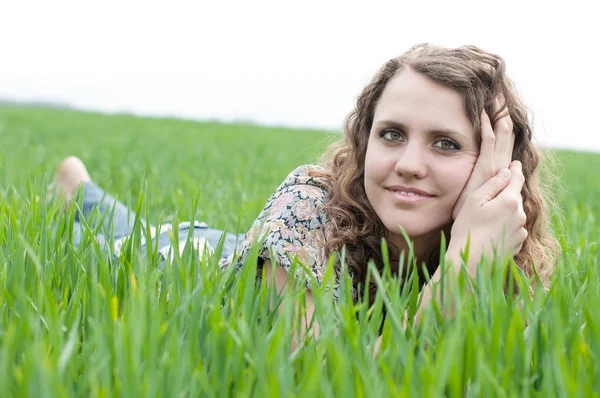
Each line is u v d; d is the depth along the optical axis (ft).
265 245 7.96
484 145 7.70
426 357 4.89
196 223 12.71
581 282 8.14
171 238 6.56
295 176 8.64
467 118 7.62
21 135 46.11
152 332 4.93
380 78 7.98
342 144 9.24
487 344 5.33
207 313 5.87
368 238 8.22
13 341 5.04
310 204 8.29
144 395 4.58
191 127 72.38
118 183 20.40
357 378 4.88
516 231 7.61
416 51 8.07
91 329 5.96
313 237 8.13
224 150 39.86
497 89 7.93
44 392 4.25
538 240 8.94
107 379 4.79
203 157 32.60
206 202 16.42
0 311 6.07
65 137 46.70
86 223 7.78
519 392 5.28
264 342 5.07
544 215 9.00
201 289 5.88
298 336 5.76
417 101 7.50
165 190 18.20
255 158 33.55
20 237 6.63
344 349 5.27
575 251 9.80
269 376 4.85
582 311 6.15
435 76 7.52
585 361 5.23
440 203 7.70
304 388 4.39
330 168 9.09
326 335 5.19
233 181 22.07
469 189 7.75
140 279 5.67
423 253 8.51
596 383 5.18
